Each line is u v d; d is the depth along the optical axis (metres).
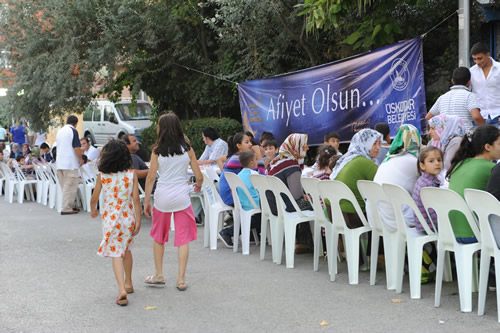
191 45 16.58
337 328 5.25
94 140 24.05
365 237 7.20
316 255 7.35
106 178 6.28
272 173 8.06
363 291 6.38
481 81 8.66
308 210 7.89
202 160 11.91
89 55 16.02
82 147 15.16
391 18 11.24
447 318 5.36
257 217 8.80
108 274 7.54
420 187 6.14
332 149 8.21
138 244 9.47
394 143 6.70
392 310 5.68
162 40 15.98
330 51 13.53
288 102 13.05
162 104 18.70
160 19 15.94
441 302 5.86
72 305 6.23
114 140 6.40
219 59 16.25
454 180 5.85
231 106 16.81
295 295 6.34
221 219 9.79
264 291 6.54
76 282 7.18
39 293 6.73
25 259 8.53
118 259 6.24
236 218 8.70
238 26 14.49
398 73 10.82
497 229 5.18
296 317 5.61
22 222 12.12
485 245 5.30
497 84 8.53
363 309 5.75
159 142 6.66
